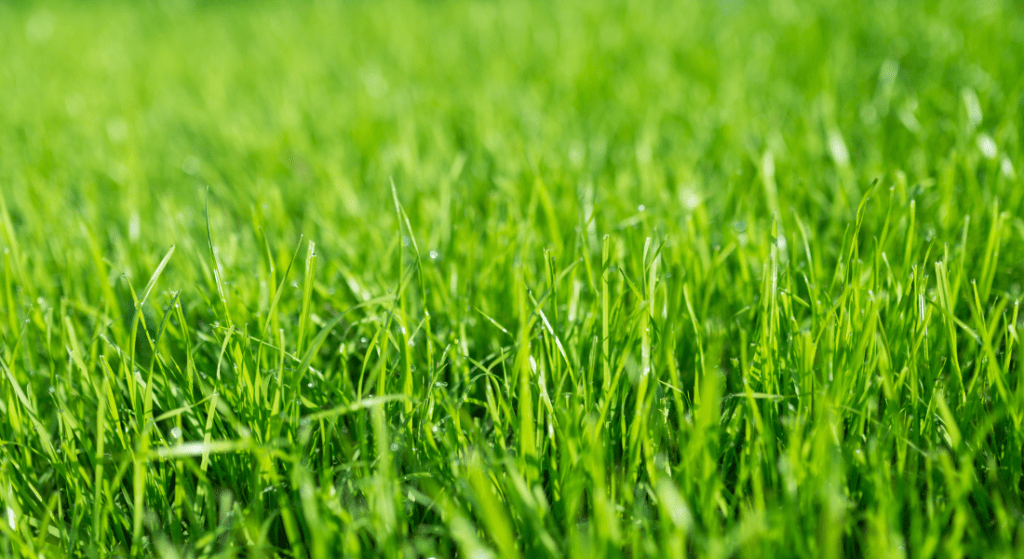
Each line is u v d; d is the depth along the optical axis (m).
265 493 0.40
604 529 0.36
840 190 0.50
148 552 0.39
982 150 0.53
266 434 0.40
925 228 0.49
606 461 0.40
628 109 0.71
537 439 0.40
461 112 0.75
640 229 0.49
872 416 0.41
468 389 0.41
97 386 0.40
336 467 0.40
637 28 1.01
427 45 1.03
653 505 0.39
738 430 0.40
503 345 0.45
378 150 0.66
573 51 0.91
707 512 0.37
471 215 0.52
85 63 1.08
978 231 0.47
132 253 0.51
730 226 0.48
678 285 0.42
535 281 0.46
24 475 0.40
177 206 0.57
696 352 0.41
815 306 0.41
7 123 0.80
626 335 0.42
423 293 0.42
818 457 0.37
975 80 0.67
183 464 0.41
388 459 0.39
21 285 0.47
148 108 0.86
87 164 0.66
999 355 0.42
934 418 0.40
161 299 0.47
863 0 1.00
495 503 0.38
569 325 0.43
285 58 1.01
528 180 0.55
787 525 0.36
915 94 0.66
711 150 0.61
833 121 0.60
